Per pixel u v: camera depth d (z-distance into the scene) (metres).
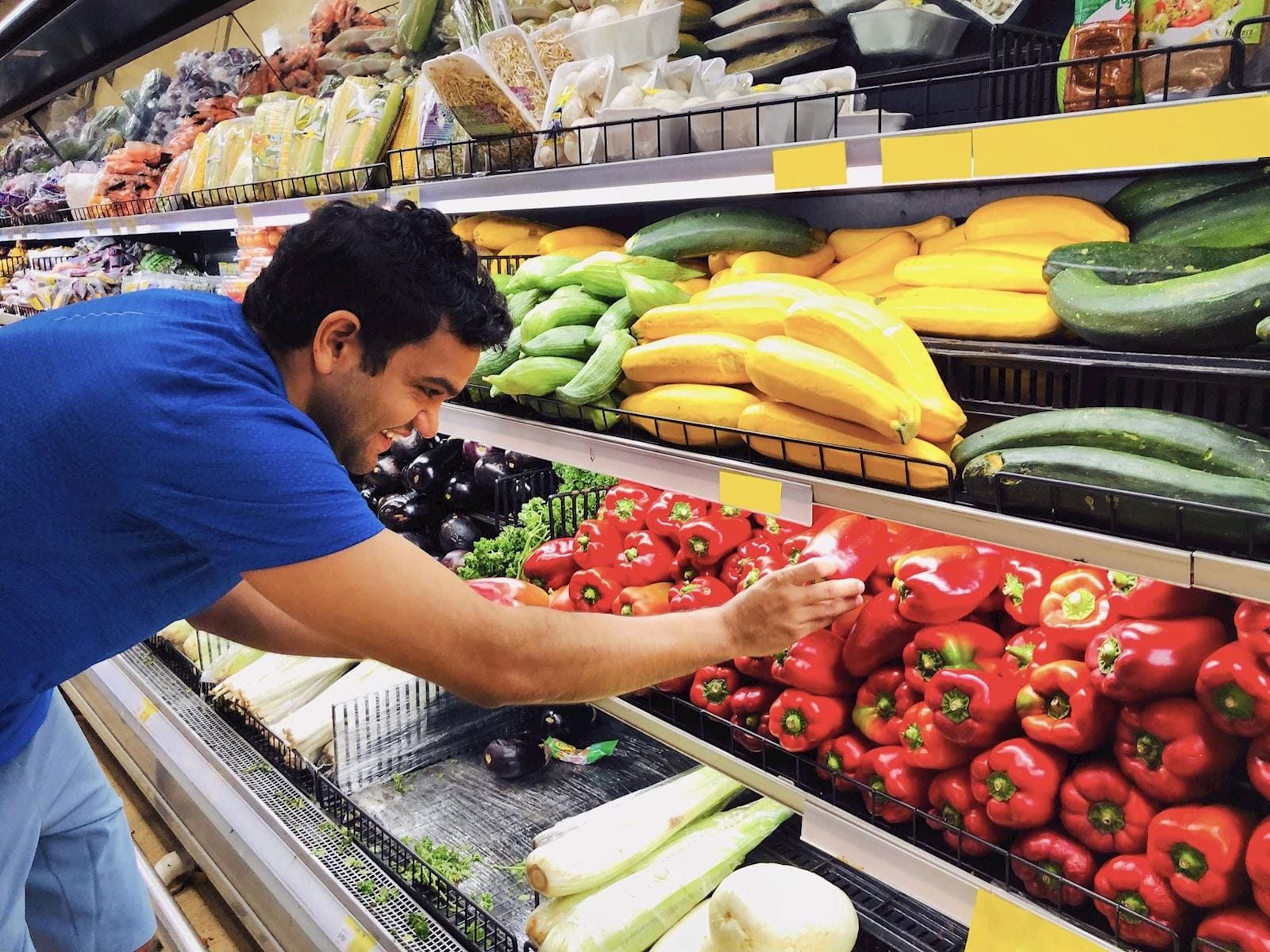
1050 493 1.07
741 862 1.84
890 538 1.59
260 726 2.40
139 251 4.42
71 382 1.13
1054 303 1.26
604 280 1.82
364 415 1.26
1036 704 1.26
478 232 2.43
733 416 1.47
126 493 1.11
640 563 1.87
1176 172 1.44
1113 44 1.21
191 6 3.24
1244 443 1.02
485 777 2.25
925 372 1.31
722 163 1.40
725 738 1.67
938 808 1.36
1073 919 1.20
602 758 2.29
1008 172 1.06
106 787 2.08
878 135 1.18
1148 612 1.21
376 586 1.09
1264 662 1.04
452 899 1.82
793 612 1.33
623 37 1.90
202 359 1.14
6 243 5.72
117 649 1.42
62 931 2.04
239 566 1.10
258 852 2.14
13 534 1.18
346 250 1.12
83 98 5.73
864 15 1.69
